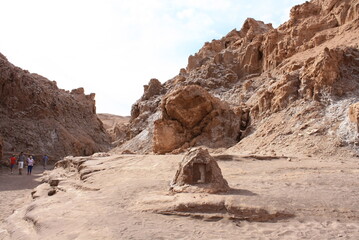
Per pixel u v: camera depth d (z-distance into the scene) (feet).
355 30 82.17
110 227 18.84
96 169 42.78
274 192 25.14
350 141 46.11
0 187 53.62
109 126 252.21
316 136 50.39
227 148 64.59
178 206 22.07
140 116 116.16
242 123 72.59
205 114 73.20
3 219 30.14
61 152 119.65
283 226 18.92
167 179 33.22
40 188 42.60
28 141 114.93
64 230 19.01
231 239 16.85
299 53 91.09
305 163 39.40
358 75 62.49
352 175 32.01
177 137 71.77
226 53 117.29
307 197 23.44
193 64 136.67
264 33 115.14
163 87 133.28
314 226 18.63
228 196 23.02
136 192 28.07
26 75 138.00
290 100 63.46
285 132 55.88
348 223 19.07
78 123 154.30
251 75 104.73
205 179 25.84
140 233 17.74
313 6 105.50
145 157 48.88
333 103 56.44
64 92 169.99
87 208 23.85
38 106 130.21
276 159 43.68
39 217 22.40
